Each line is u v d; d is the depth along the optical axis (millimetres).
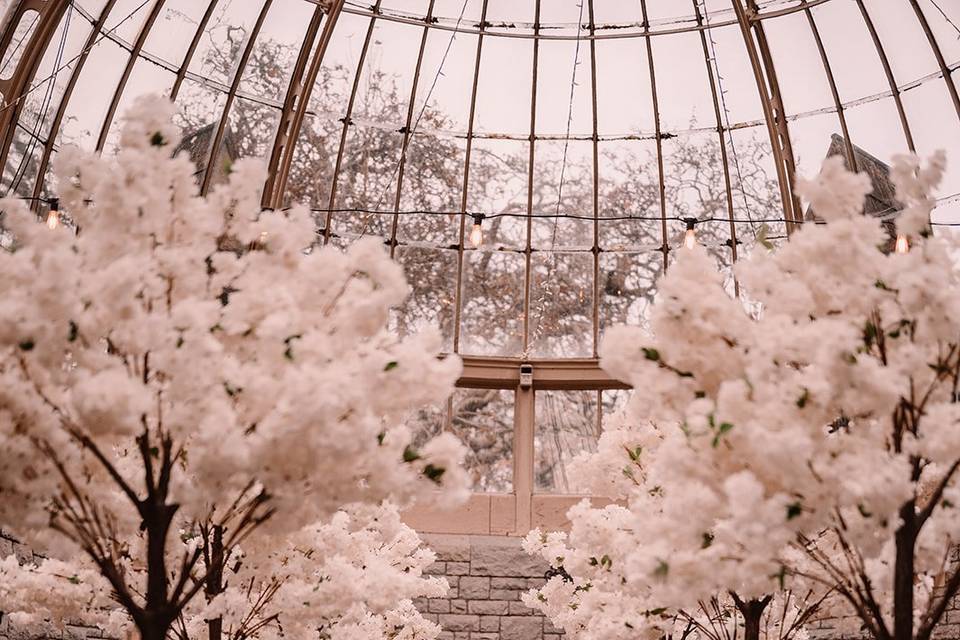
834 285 4371
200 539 6711
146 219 4219
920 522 4484
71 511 4719
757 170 14305
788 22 13422
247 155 13586
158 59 12672
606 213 14641
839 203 4461
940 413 4051
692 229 11891
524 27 13984
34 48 10719
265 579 6598
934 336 4176
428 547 13234
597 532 7402
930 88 13078
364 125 14195
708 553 4309
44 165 11922
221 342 4371
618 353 4480
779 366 4219
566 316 14594
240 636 6863
